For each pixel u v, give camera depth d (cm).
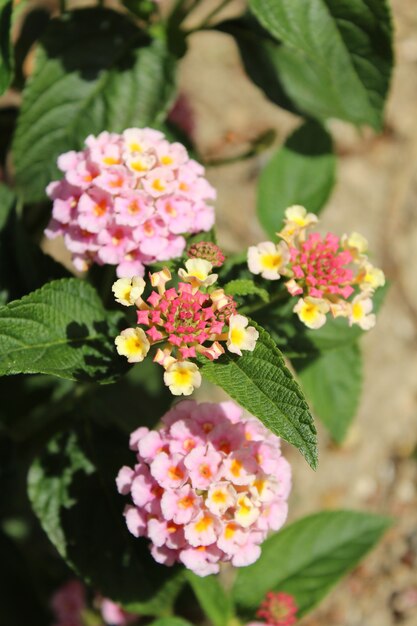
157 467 32
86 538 36
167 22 41
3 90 37
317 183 41
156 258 34
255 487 32
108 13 40
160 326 32
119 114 40
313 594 39
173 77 40
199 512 32
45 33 39
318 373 40
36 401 40
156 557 33
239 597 39
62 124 39
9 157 50
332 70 38
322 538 40
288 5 37
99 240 34
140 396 43
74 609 46
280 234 34
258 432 33
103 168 34
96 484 37
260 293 33
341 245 34
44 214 42
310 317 33
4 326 32
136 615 45
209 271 33
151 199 33
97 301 34
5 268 38
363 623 53
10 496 47
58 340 33
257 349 31
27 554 48
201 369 31
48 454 37
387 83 39
